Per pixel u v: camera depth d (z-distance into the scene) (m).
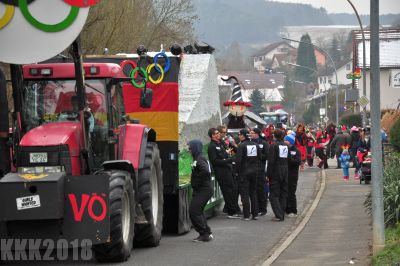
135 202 15.42
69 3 13.55
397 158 21.58
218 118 23.11
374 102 13.70
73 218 13.63
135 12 40.25
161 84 18.72
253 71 192.75
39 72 15.08
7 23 13.53
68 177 13.67
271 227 19.77
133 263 14.28
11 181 13.38
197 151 17.09
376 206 13.77
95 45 36.22
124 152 15.79
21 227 13.63
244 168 21.36
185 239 17.75
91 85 15.39
